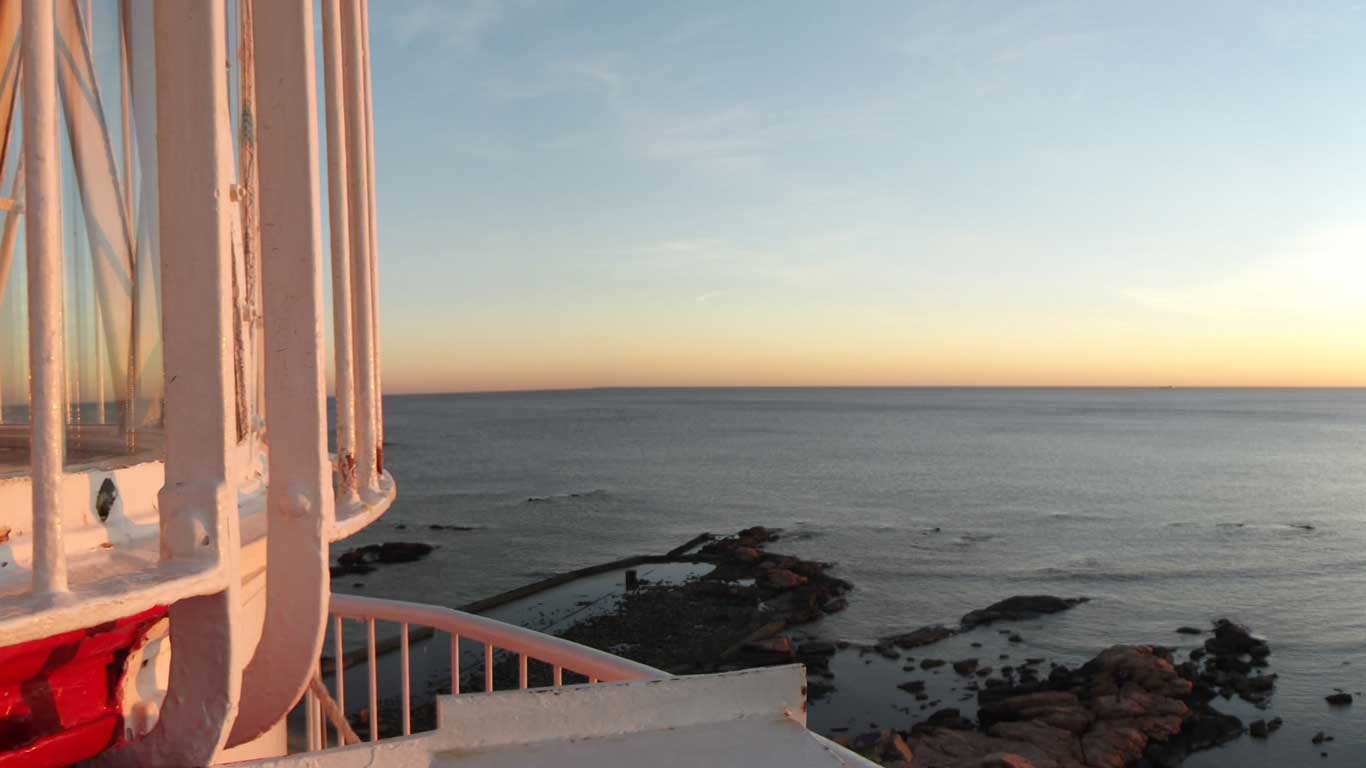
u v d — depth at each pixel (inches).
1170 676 961.5
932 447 4788.4
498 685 887.7
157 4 62.3
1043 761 789.9
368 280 98.7
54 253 50.8
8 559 60.7
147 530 73.7
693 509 2512.3
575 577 1568.7
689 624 1253.7
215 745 63.0
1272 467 3720.5
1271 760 816.9
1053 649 1155.3
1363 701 955.3
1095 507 2539.4
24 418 73.0
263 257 77.7
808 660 1093.8
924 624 1263.5
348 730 132.7
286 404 78.0
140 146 82.7
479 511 2468.0
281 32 76.5
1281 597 1448.1
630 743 66.9
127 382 79.7
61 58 73.5
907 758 788.6
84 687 62.9
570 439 5482.3
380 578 1615.4
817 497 2765.7
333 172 93.0
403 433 6195.9
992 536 2033.7
